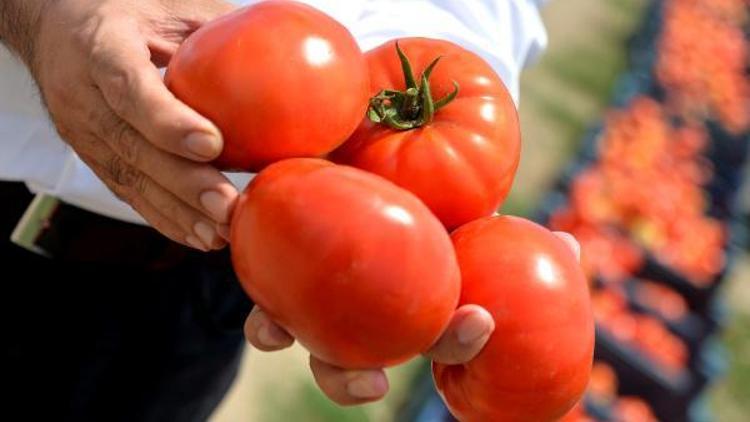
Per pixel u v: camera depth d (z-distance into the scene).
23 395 0.84
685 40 2.84
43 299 0.80
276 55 0.51
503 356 0.52
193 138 0.50
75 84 0.56
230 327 0.88
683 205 2.21
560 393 0.53
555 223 1.90
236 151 0.52
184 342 0.85
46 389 0.84
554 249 0.54
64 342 0.82
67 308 0.80
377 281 0.48
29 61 0.62
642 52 2.65
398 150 0.55
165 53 0.59
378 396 0.51
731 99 2.78
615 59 2.57
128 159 0.55
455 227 0.56
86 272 0.79
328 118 0.51
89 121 0.56
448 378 0.55
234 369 0.97
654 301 1.83
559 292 0.52
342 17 0.76
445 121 0.56
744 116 2.76
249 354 1.34
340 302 0.48
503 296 0.52
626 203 2.04
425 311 0.49
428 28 0.79
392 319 0.49
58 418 0.85
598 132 2.23
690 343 1.78
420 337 0.49
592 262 1.83
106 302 0.81
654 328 1.75
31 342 0.81
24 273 0.79
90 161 0.59
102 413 0.87
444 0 0.83
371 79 0.58
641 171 2.17
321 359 0.51
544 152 2.10
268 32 0.51
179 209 0.54
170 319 0.83
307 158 0.51
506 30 0.86
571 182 2.00
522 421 0.54
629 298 1.80
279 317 0.50
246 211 0.50
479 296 0.52
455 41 0.79
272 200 0.49
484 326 0.50
